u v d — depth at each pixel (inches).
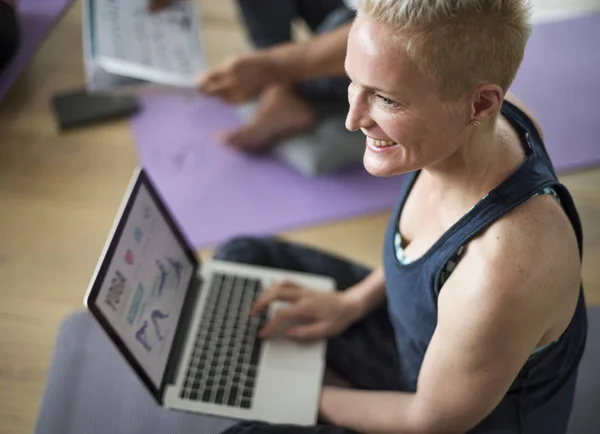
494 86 24.5
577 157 68.4
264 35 74.4
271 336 42.7
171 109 74.1
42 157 68.6
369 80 24.6
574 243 27.9
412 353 36.9
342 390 39.8
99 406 41.5
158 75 60.6
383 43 23.6
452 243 28.6
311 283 46.5
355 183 67.2
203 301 44.5
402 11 22.7
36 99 74.0
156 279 40.3
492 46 23.5
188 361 41.3
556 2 88.4
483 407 30.7
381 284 43.8
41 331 55.0
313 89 70.5
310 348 42.4
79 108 72.1
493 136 27.9
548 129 71.4
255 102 70.9
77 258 60.4
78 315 46.9
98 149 69.7
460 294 28.1
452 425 32.4
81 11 84.4
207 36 82.4
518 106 31.9
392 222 36.1
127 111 72.7
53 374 43.3
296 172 68.3
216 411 39.3
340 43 54.6
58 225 62.9
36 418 44.8
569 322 30.5
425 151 26.4
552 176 28.7
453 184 29.5
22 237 61.7
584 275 59.1
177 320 42.1
